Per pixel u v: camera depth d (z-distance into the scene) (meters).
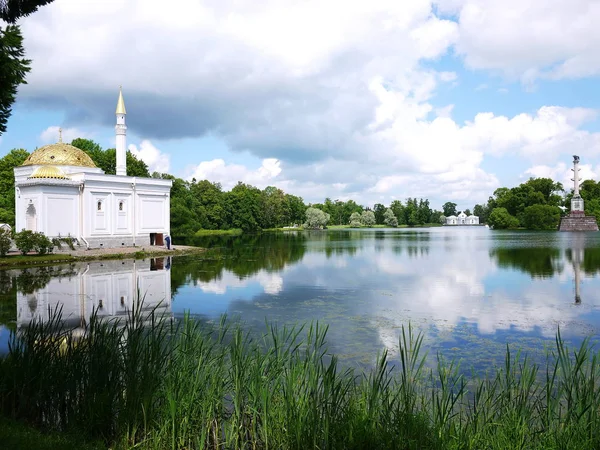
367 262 44.19
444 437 7.43
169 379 8.49
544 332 16.97
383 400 8.14
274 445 8.11
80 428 8.27
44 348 9.58
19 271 36.09
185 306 22.17
